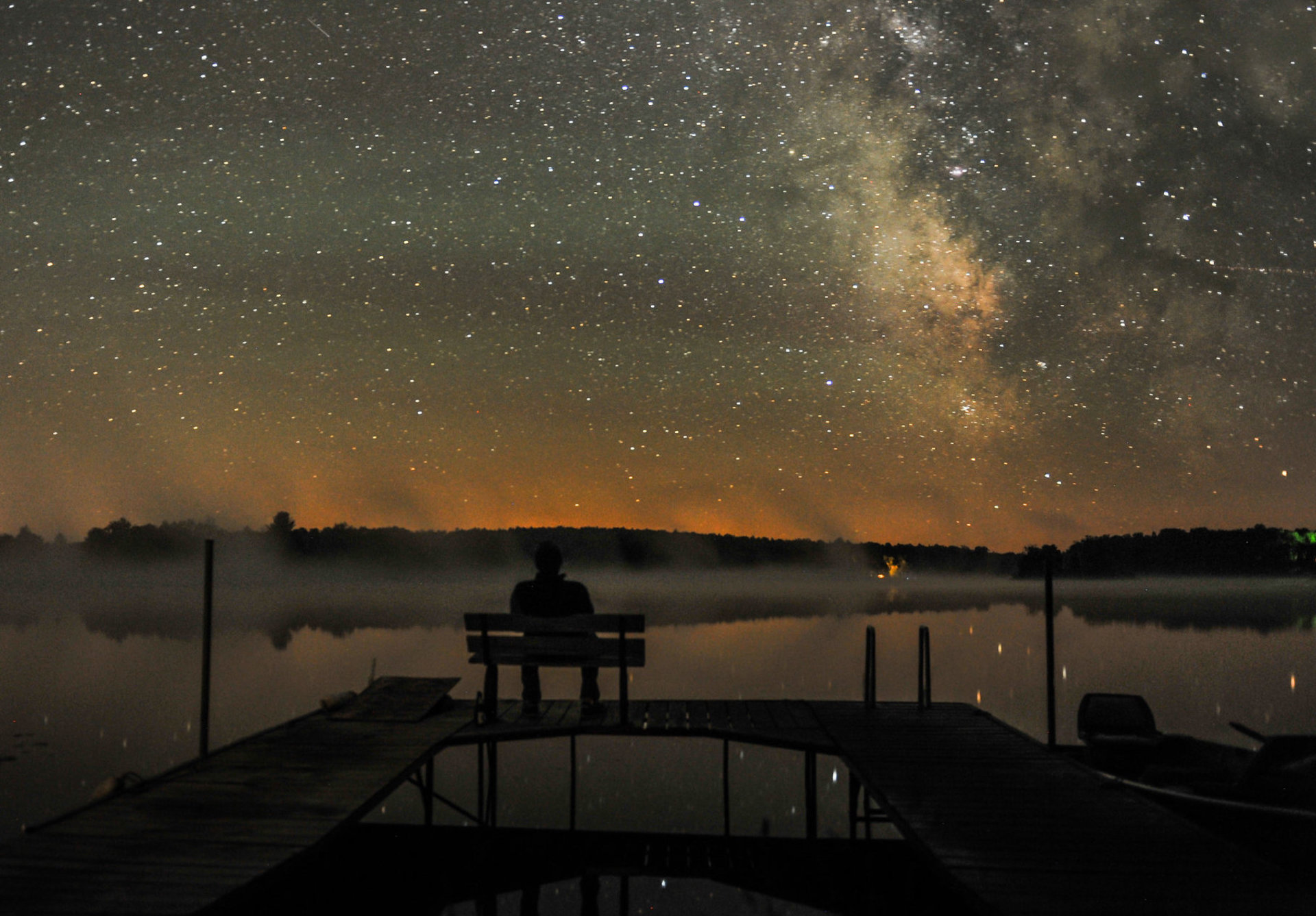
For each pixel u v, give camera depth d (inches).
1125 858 190.9
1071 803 230.2
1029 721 563.5
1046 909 165.3
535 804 389.4
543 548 333.1
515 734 299.0
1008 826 212.5
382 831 339.0
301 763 260.2
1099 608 1721.2
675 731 308.5
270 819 211.8
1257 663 890.1
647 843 326.0
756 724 320.5
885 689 705.0
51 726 561.9
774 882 284.8
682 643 1074.7
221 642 1087.0
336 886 283.3
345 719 312.8
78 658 932.0
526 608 329.1
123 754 485.4
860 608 1684.3
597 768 466.9
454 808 329.4
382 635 1139.9
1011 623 1362.0
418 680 357.7
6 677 791.7
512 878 290.0
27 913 160.4
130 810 218.8
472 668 816.9
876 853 310.8
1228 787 230.7
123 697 671.1
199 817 213.6
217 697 670.5
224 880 175.3
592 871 297.0
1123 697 293.3
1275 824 210.5
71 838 199.2
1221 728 557.6
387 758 264.2
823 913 259.6
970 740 297.1
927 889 280.1
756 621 1373.0
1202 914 162.7
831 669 824.9
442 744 286.0
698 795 407.5
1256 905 167.0
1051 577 308.7
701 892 277.7
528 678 323.6
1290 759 219.6
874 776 255.6
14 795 399.2
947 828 210.8
